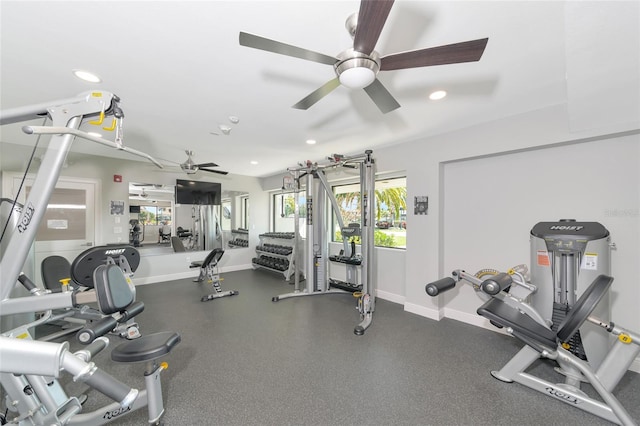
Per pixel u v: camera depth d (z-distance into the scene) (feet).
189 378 7.05
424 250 11.51
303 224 19.57
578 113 6.84
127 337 8.64
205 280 17.94
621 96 6.09
